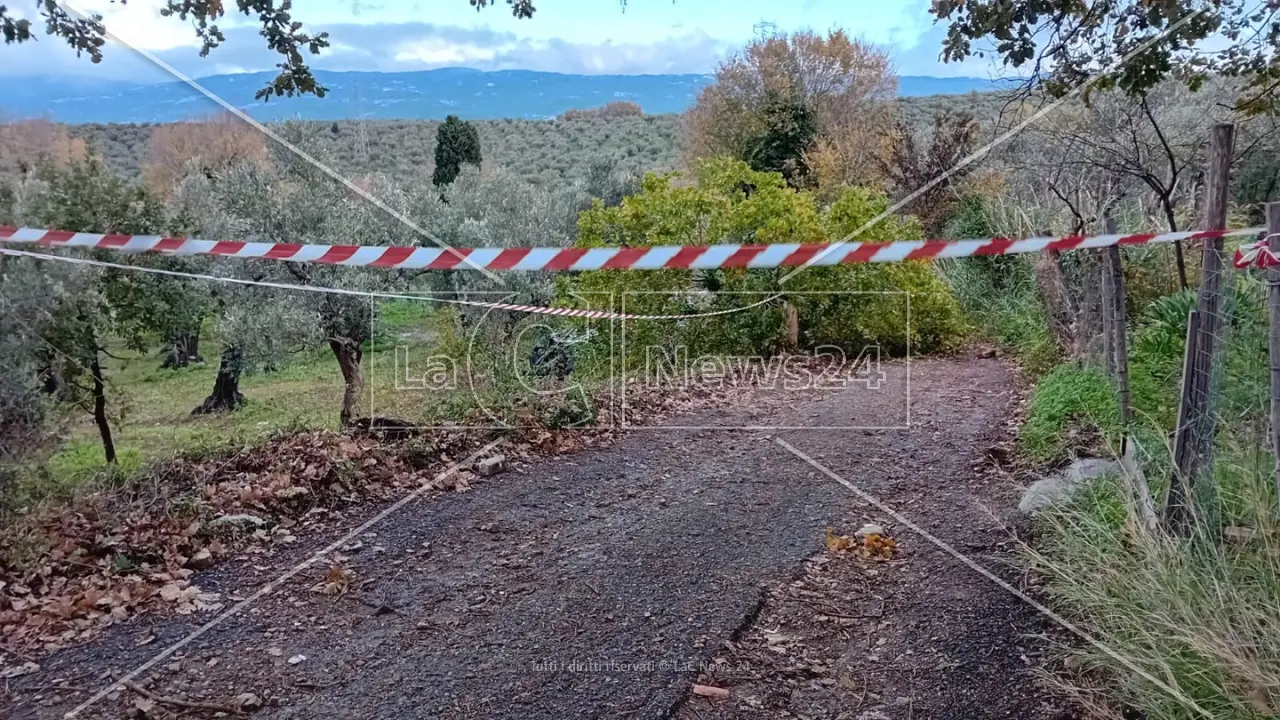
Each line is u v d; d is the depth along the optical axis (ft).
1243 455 11.98
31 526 13.46
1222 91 22.98
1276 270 9.49
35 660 10.58
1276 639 8.63
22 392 14.84
